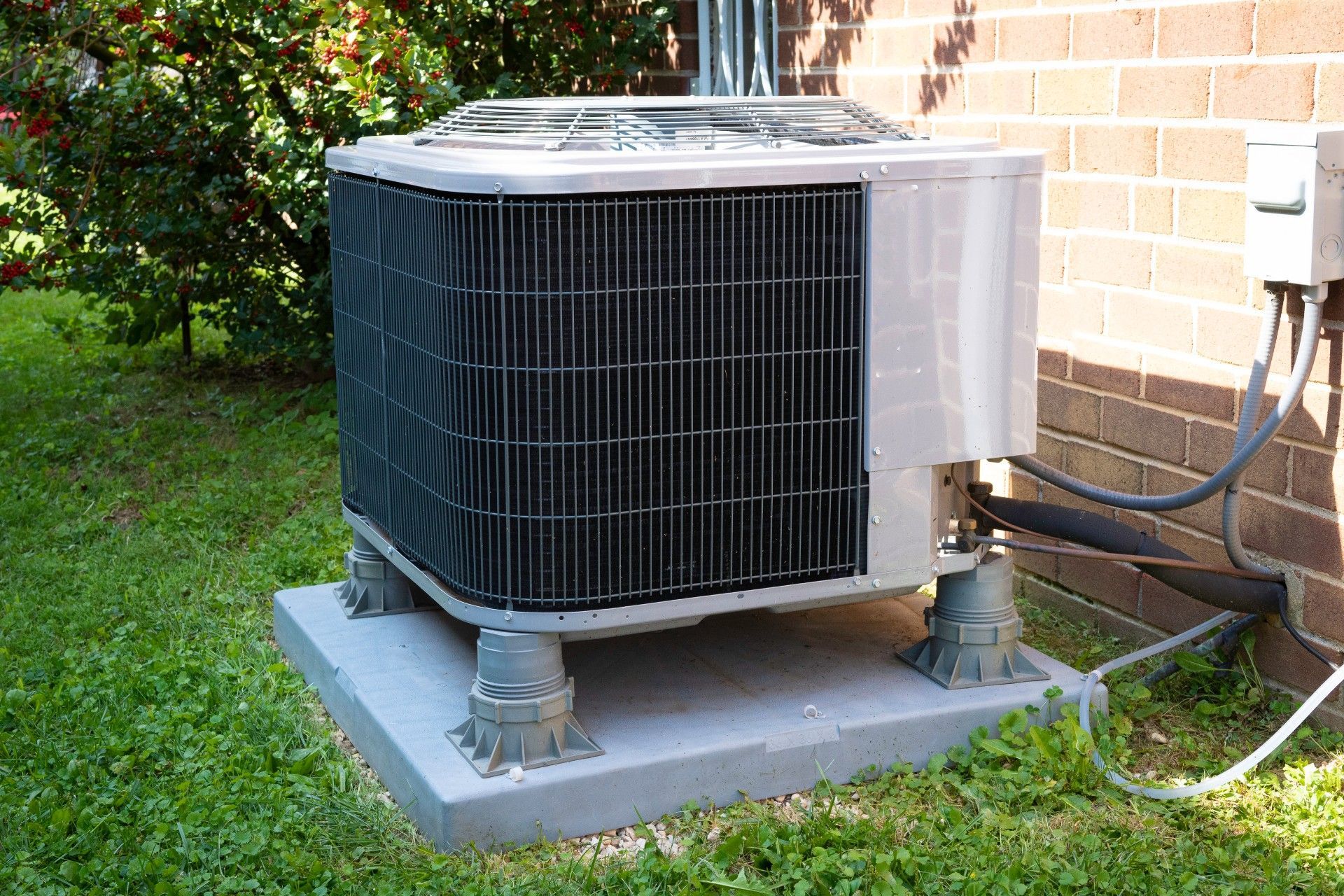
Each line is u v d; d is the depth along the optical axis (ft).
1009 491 14.60
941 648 11.43
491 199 9.16
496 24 21.93
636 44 20.77
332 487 18.60
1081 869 9.15
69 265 22.07
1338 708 10.91
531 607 9.82
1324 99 10.23
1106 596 13.33
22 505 17.74
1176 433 12.14
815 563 10.44
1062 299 13.44
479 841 9.57
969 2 14.01
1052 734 10.77
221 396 23.50
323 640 12.35
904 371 10.23
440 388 10.01
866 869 9.10
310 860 9.34
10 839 9.69
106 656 13.02
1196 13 11.34
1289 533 11.16
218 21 20.89
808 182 9.61
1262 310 11.06
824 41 16.63
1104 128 12.55
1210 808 10.06
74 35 21.08
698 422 9.84
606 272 9.36
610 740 10.30
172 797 10.34
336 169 12.01
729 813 10.05
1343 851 9.38
